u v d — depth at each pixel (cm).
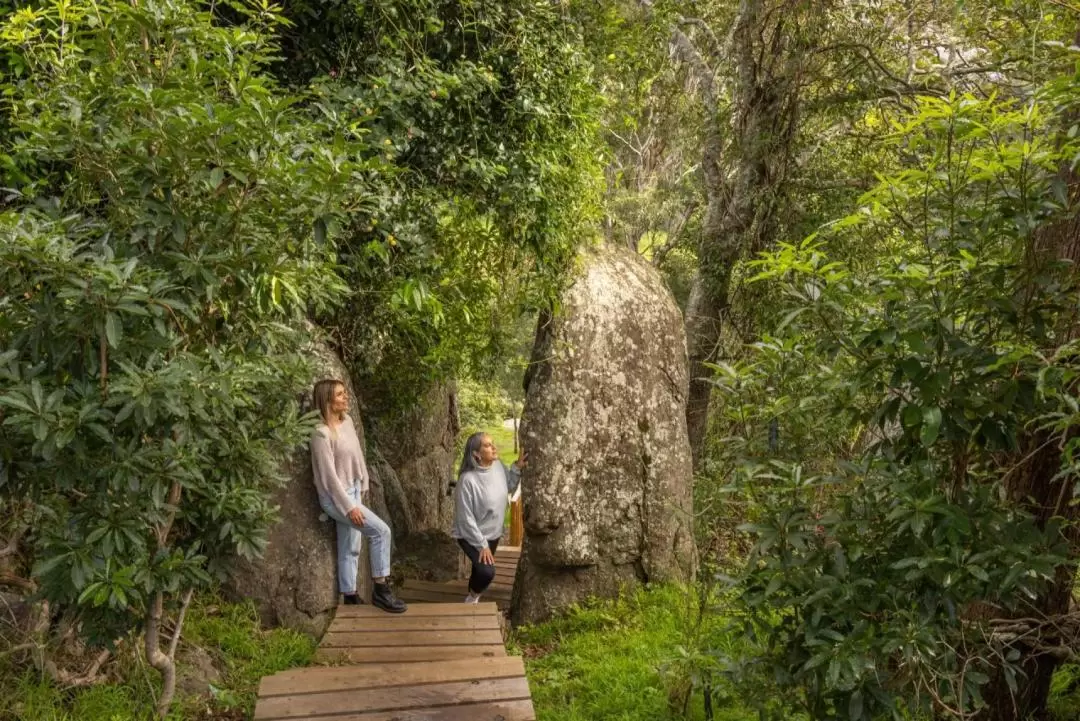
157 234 365
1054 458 368
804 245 322
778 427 382
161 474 360
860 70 945
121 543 353
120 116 357
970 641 341
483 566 688
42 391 315
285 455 519
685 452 798
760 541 340
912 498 302
